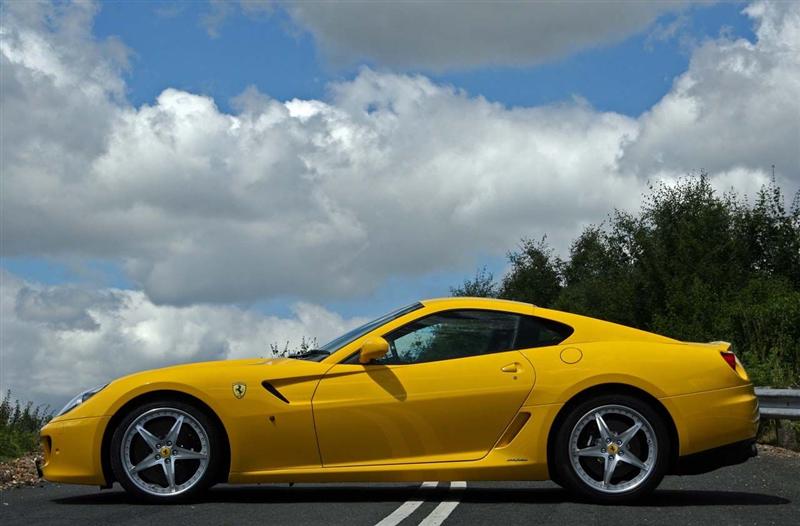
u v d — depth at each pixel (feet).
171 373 23.13
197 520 20.02
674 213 132.46
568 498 23.61
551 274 191.83
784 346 62.69
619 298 126.11
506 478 22.85
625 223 153.28
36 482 29.78
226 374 23.03
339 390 22.95
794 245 129.90
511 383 22.98
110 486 23.26
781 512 21.52
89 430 22.91
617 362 23.12
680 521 20.12
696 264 123.13
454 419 22.88
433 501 22.84
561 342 23.57
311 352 24.50
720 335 72.38
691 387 23.12
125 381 23.22
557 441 22.84
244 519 20.11
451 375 23.07
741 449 23.31
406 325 23.68
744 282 123.34
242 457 22.71
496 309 23.93
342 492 24.79
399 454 22.93
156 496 22.65
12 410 39.99
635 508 22.00
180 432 22.90
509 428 22.98
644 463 22.71
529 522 19.75
